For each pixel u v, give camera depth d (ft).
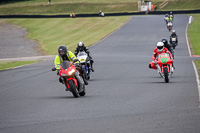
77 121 68.08
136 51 289.53
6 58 297.74
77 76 99.45
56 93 109.81
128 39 394.73
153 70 171.12
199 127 60.44
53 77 154.92
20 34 540.93
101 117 71.15
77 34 498.69
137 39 390.83
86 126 63.77
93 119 69.46
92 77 150.51
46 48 366.02
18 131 62.08
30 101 95.50
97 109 79.97
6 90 122.72
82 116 72.69
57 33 531.09
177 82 127.03
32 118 72.59
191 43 342.03
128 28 523.70
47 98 99.60
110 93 105.29
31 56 304.30
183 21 588.50
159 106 81.51
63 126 64.34
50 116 73.77
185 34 420.77
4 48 382.01
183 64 195.93
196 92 102.47
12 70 195.42
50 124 66.33
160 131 58.75
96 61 226.38
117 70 175.22
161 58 131.85
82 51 141.69
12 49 369.91
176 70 169.37
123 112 75.66
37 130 62.13
